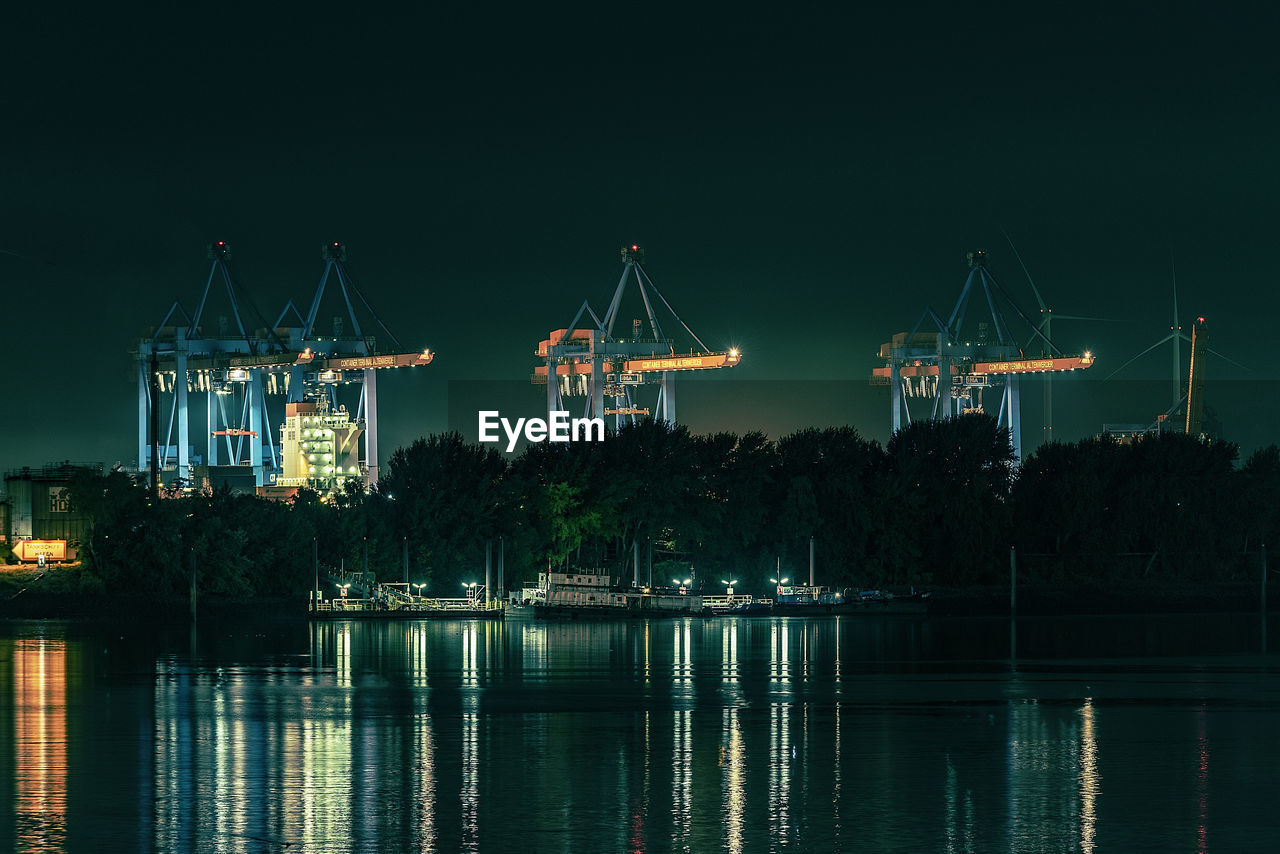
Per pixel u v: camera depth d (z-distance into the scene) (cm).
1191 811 10075
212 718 14225
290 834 9381
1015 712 14825
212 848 9075
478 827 9588
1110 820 9812
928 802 10338
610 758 12006
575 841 9262
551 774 11312
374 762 11794
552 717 14412
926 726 13838
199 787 10756
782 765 11719
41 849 9044
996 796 10525
